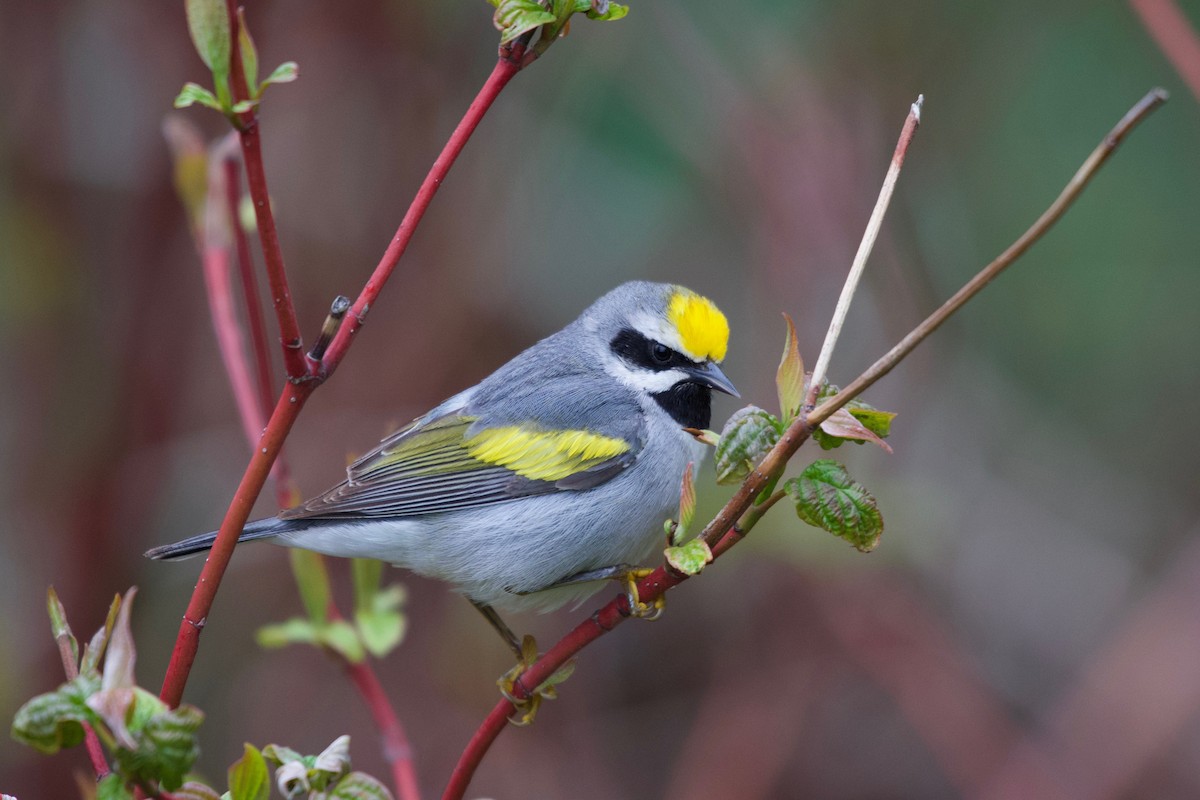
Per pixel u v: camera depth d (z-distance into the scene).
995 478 13.30
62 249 12.15
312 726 12.07
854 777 12.05
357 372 12.80
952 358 13.17
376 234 12.88
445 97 13.11
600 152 13.64
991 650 12.62
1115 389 13.77
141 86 12.35
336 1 12.66
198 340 12.37
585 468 8.12
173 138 8.12
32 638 11.48
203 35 4.23
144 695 3.91
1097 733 11.66
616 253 13.54
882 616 11.86
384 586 12.84
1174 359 13.74
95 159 12.39
